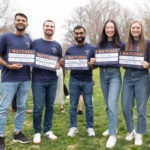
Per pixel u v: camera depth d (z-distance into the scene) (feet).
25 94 20.58
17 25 19.85
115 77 20.72
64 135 23.03
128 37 20.56
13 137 22.34
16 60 19.97
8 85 19.85
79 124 26.23
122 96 20.92
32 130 24.09
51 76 21.22
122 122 26.71
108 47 21.03
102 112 31.27
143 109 20.56
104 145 21.04
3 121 19.92
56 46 21.44
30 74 20.86
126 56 20.27
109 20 21.16
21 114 21.09
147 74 20.25
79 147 20.66
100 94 44.73
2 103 19.90
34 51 20.29
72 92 22.47
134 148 20.18
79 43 22.16
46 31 20.99
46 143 21.21
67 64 22.09
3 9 124.98
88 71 22.07
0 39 19.69
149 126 25.57
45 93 21.43
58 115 29.45
